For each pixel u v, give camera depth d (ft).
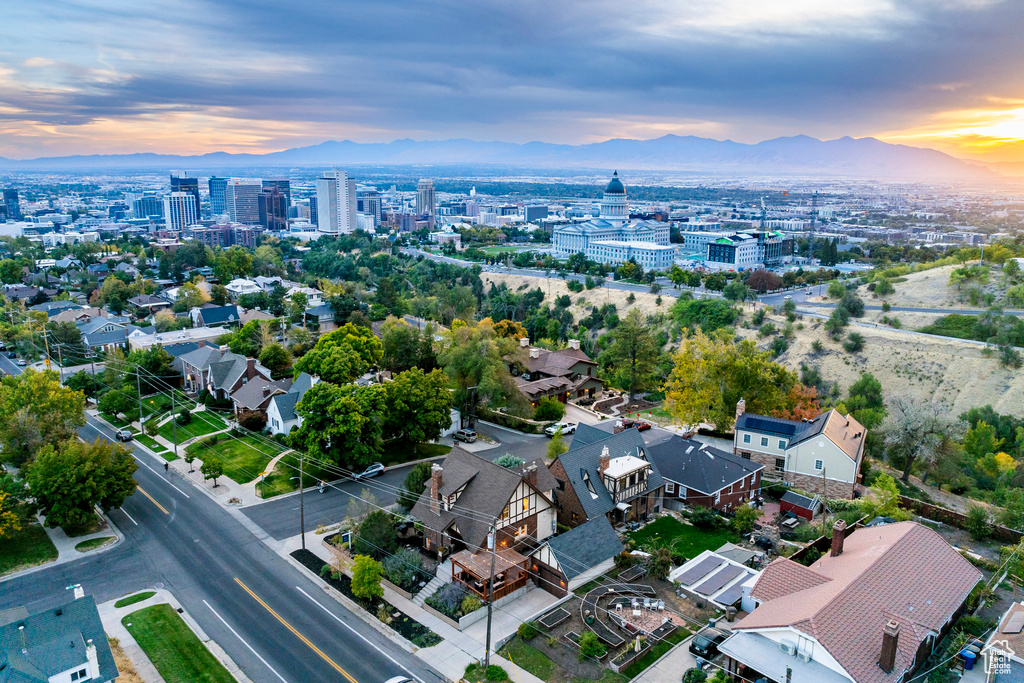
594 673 143.23
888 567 144.05
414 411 270.67
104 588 178.29
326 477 248.93
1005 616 139.85
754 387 291.17
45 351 409.49
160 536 206.80
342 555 187.93
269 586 179.73
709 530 208.95
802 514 215.92
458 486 189.78
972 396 395.14
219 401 333.42
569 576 171.83
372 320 523.70
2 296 538.06
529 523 191.11
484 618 164.14
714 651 146.51
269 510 224.53
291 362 384.27
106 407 311.88
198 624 162.91
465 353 306.14
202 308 491.31
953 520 206.59
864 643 123.24
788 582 146.82
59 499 200.44
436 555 190.60
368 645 155.12
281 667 147.54
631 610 164.14
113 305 540.52
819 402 390.83
